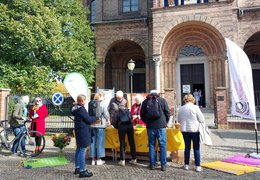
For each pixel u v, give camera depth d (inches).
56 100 521.0
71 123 599.5
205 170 291.6
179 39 964.0
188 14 877.8
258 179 257.6
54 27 745.0
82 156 271.7
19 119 379.6
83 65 903.7
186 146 291.7
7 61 724.0
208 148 407.2
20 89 701.3
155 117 288.0
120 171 291.0
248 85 346.3
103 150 323.0
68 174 282.8
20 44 709.9
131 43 1109.7
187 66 1010.1
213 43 925.2
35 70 705.0
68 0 897.5
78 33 942.4
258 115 787.4
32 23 701.3
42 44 727.1
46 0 834.8
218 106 639.8
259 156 334.0
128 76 1205.1
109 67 1197.1
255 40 1028.5
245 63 349.1
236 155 354.6
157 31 908.6
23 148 384.2
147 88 973.8
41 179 266.5
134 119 401.1
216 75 920.3
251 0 936.9
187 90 1000.9
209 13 858.8
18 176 277.4
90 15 1237.7
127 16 1088.2
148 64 981.8
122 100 319.0
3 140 398.0
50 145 454.3
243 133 557.6
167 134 320.2
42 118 395.5
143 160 339.9
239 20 904.9
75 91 441.1
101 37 1030.4
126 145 339.6
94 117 277.1
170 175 272.7
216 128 634.8
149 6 1018.7
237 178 260.4
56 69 812.0
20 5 727.1
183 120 287.7
